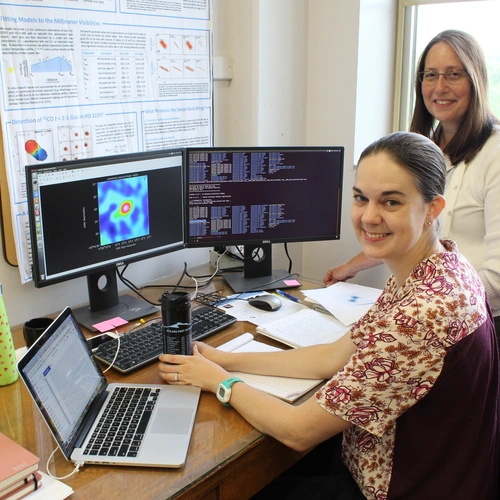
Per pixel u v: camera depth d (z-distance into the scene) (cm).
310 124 254
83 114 178
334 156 190
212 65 217
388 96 254
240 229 189
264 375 134
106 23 178
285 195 190
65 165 146
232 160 181
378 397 102
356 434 119
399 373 100
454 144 181
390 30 245
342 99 240
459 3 231
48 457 105
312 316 165
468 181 177
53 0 163
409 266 111
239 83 230
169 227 180
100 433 109
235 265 211
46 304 180
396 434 110
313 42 243
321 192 193
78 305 184
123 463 102
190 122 213
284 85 237
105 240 162
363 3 226
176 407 119
